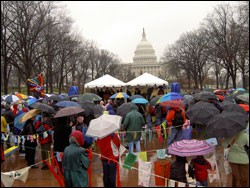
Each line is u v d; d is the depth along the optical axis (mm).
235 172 7078
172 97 10953
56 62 57438
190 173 7004
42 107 9695
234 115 7090
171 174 6793
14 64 39031
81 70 79250
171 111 10711
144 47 133500
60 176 8062
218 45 47188
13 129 12031
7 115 12305
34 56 43531
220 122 6992
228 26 46438
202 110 9695
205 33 53875
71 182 6469
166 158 10258
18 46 38531
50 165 8469
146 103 13984
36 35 38562
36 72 47969
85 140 8141
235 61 44688
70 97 17094
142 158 8078
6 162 10648
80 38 59406
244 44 40750
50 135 9734
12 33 37156
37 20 39031
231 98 14828
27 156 9828
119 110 12188
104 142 7242
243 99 11750
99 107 11609
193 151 6602
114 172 7238
